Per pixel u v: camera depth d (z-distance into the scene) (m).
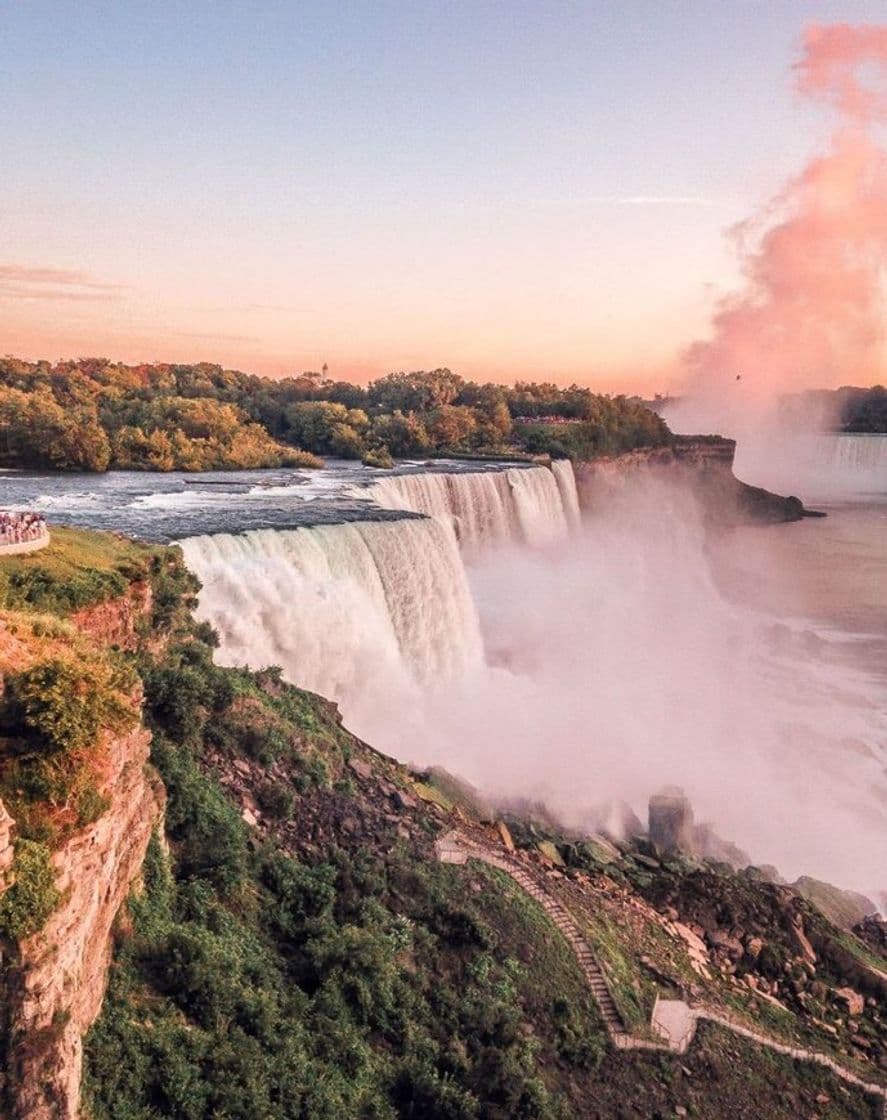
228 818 26.33
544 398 174.00
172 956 20.44
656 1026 26.19
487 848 31.28
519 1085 22.52
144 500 65.12
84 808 16.38
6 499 64.25
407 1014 23.80
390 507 70.19
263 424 122.50
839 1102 25.62
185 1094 18.11
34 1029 14.52
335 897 26.34
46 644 20.69
